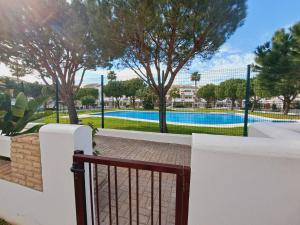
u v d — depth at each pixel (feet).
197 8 18.28
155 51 23.58
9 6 23.47
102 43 22.75
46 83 32.60
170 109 25.75
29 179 7.37
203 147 4.57
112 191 10.79
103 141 23.24
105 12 18.97
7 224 8.23
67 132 6.19
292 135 5.48
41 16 25.21
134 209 9.19
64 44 28.84
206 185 4.66
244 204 4.48
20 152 7.47
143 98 35.35
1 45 27.89
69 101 32.50
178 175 4.94
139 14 18.37
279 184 4.24
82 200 6.21
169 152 18.89
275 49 21.03
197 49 22.08
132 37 21.24
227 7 18.72
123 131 24.88
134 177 12.62
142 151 19.17
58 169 6.54
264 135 6.86
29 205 7.52
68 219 6.69
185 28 19.88
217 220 4.70
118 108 38.63
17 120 12.51
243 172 4.38
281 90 19.10
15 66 31.96
